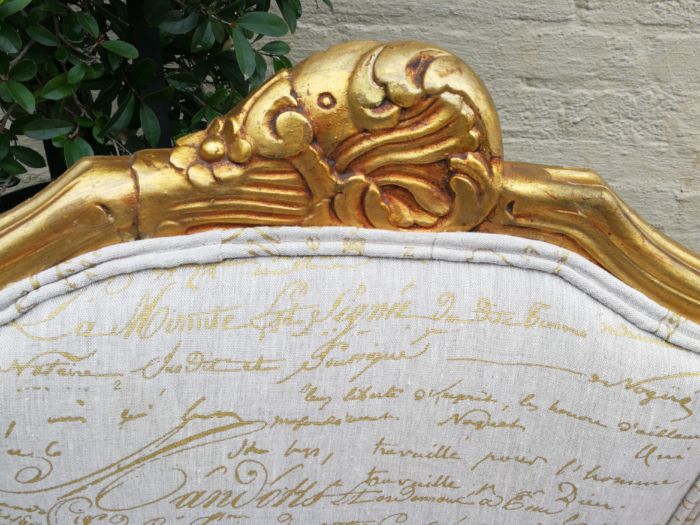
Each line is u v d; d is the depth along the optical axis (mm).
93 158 320
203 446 374
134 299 323
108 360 330
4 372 322
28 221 309
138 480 381
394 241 336
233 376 349
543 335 350
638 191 879
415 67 298
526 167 334
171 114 652
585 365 358
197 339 333
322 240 333
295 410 368
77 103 555
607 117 812
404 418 382
